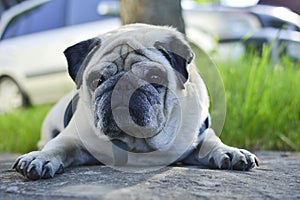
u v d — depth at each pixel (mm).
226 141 3943
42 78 7766
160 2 3803
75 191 1830
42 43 7746
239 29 6867
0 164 3025
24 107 7996
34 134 5070
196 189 1877
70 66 2441
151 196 1733
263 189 1944
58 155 2281
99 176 2131
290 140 4090
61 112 3227
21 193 1882
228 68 4477
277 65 4715
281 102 4324
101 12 7320
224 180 2076
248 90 4152
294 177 2264
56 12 7812
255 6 7918
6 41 8281
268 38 6344
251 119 4066
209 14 7035
